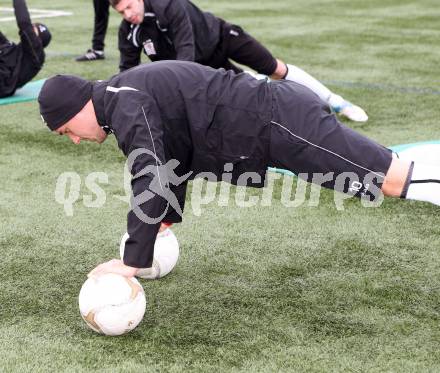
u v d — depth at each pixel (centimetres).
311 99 405
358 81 1066
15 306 435
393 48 1334
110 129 393
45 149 750
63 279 471
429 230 550
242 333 404
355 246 523
